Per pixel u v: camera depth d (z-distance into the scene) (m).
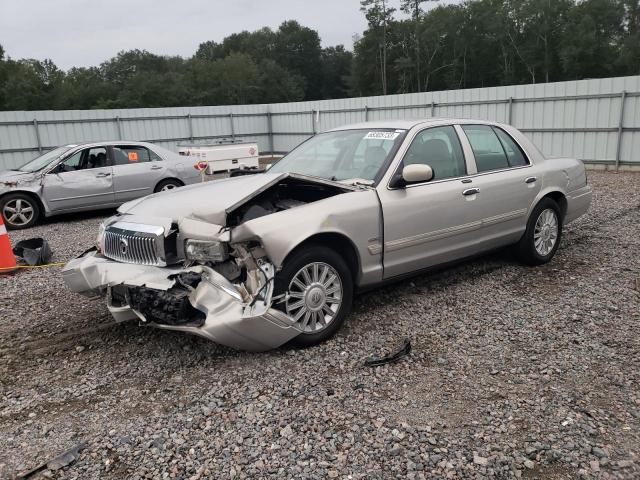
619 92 15.40
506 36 65.50
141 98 73.56
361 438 3.03
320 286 4.12
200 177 11.90
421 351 4.06
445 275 5.80
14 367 4.12
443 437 3.02
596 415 3.17
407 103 20.11
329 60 101.88
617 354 3.92
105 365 4.08
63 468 2.89
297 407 3.36
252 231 3.74
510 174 5.59
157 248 3.94
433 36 69.06
